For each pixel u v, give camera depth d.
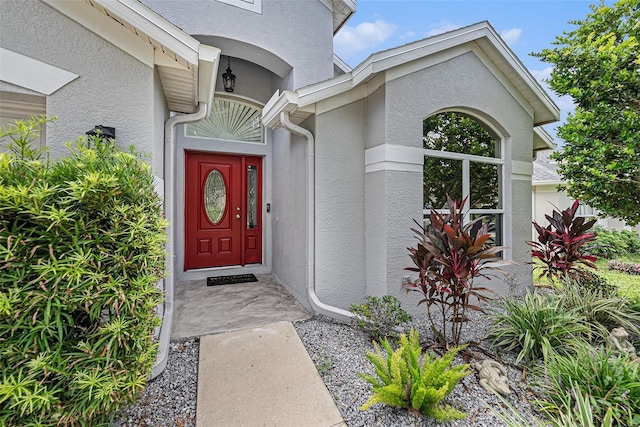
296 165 5.17
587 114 4.57
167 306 3.99
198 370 2.93
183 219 6.23
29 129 1.97
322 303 4.37
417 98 4.45
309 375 2.86
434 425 2.22
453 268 3.16
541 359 3.06
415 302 4.40
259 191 7.16
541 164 12.27
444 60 4.69
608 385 2.24
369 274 4.56
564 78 4.85
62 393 1.60
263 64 6.10
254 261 7.10
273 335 3.66
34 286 1.54
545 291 5.37
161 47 2.88
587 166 4.64
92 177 1.64
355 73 4.29
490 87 5.15
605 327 3.36
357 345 3.46
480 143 5.43
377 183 4.39
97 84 2.76
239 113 6.86
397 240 4.27
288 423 2.26
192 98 4.15
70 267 1.58
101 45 2.78
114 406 1.77
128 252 1.84
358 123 4.67
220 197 6.80
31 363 1.49
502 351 3.27
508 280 4.76
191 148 6.29
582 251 4.89
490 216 5.43
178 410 2.40
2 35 2.46
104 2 2.51
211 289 5.64
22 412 1.46
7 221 1.52
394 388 2.13
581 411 2.01
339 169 4.55
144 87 2.91
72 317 1.71
